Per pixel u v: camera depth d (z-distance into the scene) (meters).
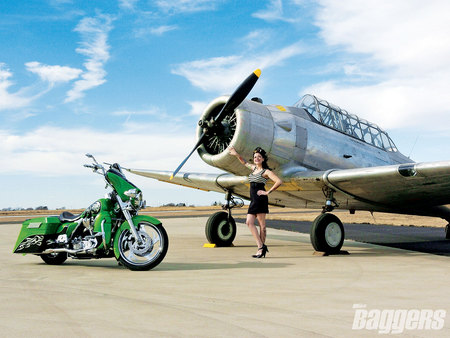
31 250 4.48
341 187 6.43
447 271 4.18
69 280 3.47
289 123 6.75
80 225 4.52
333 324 2.13
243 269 4.21
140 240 4.09
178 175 8.72
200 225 13.78
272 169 6.74
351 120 8.06
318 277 3.71
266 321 2.17
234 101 6.20
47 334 1.90
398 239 9.01
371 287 3.22
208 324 2.10
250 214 5.27
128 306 2.48
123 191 4.21
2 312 2.32
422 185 6.02
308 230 11.71
